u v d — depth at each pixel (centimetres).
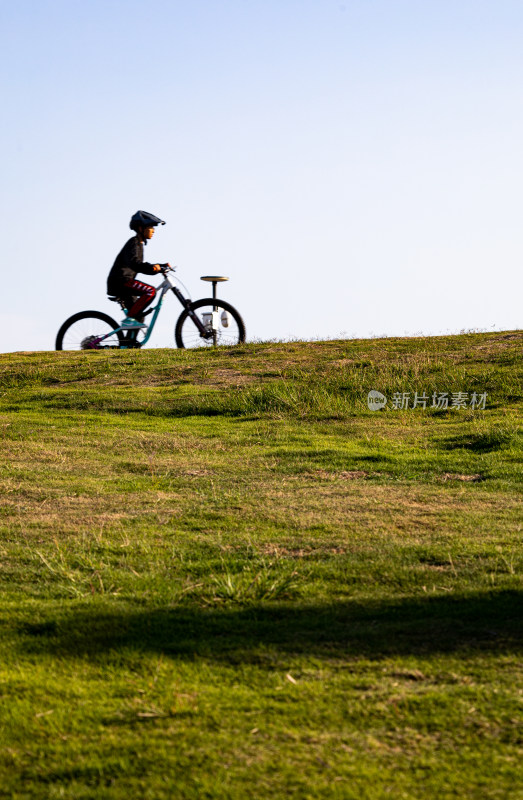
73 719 366
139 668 425
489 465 1053
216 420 1457
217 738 342
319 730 347
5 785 313
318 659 427
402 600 530
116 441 1248
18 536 731
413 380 1645
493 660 416
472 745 331
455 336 2159
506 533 711
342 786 303
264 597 549
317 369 1792
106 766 323
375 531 728
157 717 365
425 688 385
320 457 1127
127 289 1939
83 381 1791
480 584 559
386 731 345
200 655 440
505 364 1753
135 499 888
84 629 489
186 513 816
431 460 1103
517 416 1392
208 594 559
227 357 1967
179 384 1736
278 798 297
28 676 417
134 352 2044
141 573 619
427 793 298
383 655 430
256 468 1070
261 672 413
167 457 1146
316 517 786
